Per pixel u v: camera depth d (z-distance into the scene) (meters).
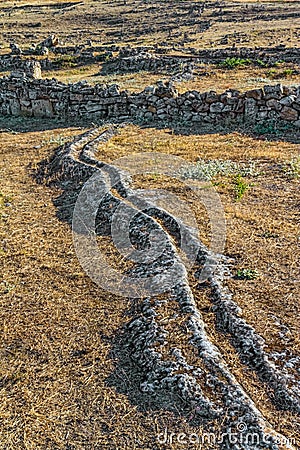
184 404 6.23
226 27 50.38
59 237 10.62
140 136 16.66
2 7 88.06
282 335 7.11
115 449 5.79
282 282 8.32
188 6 68.50
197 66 29.88
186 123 17.98
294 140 15.69
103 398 6.50
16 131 19.06
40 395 6.64
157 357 6.86
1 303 8.53
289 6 60.03
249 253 9.17
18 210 12.06
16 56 37.69
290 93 16.91
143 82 25.72
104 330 7.72
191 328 7.21
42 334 7.73
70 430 6.09
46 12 77.88
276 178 12.62
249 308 7.70
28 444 5.93
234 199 11.50
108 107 19.44
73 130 18.41
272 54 31.80
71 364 7.12
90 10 75.19
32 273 9.38
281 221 10.33
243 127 17.19
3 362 7.24
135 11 69.81
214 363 6.60
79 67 34.34
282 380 6.37
